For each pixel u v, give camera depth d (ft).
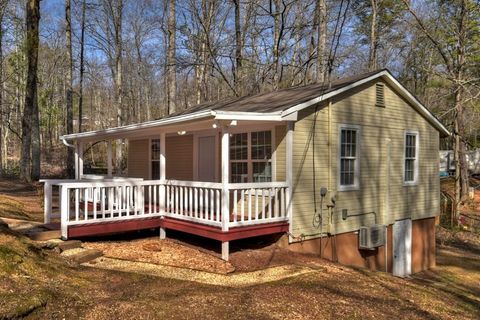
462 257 49.60
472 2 59.31
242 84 72.38
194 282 21.26
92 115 158.10
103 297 17.93
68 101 82.53
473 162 90.22
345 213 33.88
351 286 23.17
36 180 69.92
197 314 16.85
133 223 30.22
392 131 38.86
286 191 29.78
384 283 25.54
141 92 135.03
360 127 35.53
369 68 72.43
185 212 29.60
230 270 23.99
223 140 26.40
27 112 68.49
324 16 55.47
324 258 30.99
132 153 51.11
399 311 19.89
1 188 61.52
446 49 65.10
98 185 28.55
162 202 31.86
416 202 41.91
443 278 40.55
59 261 21.95
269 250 29.48
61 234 27.27
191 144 40.93
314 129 31.65
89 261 24.12
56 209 42.63
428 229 44.16
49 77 129.08
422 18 66.54
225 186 26.23
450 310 22.16
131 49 117.08
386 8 74.69
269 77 73.20
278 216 29.50
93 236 31.89
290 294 20.25
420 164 42.50
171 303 17.81
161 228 31.96
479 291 36.11
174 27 73.92
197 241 31.50
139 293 18.89
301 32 70.90
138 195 30.63
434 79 73.00
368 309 19.35
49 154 128.88
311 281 22.98
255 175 33.17
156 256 26.25
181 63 70.69
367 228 34.76
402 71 89.61
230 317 16.76
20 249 20.13
